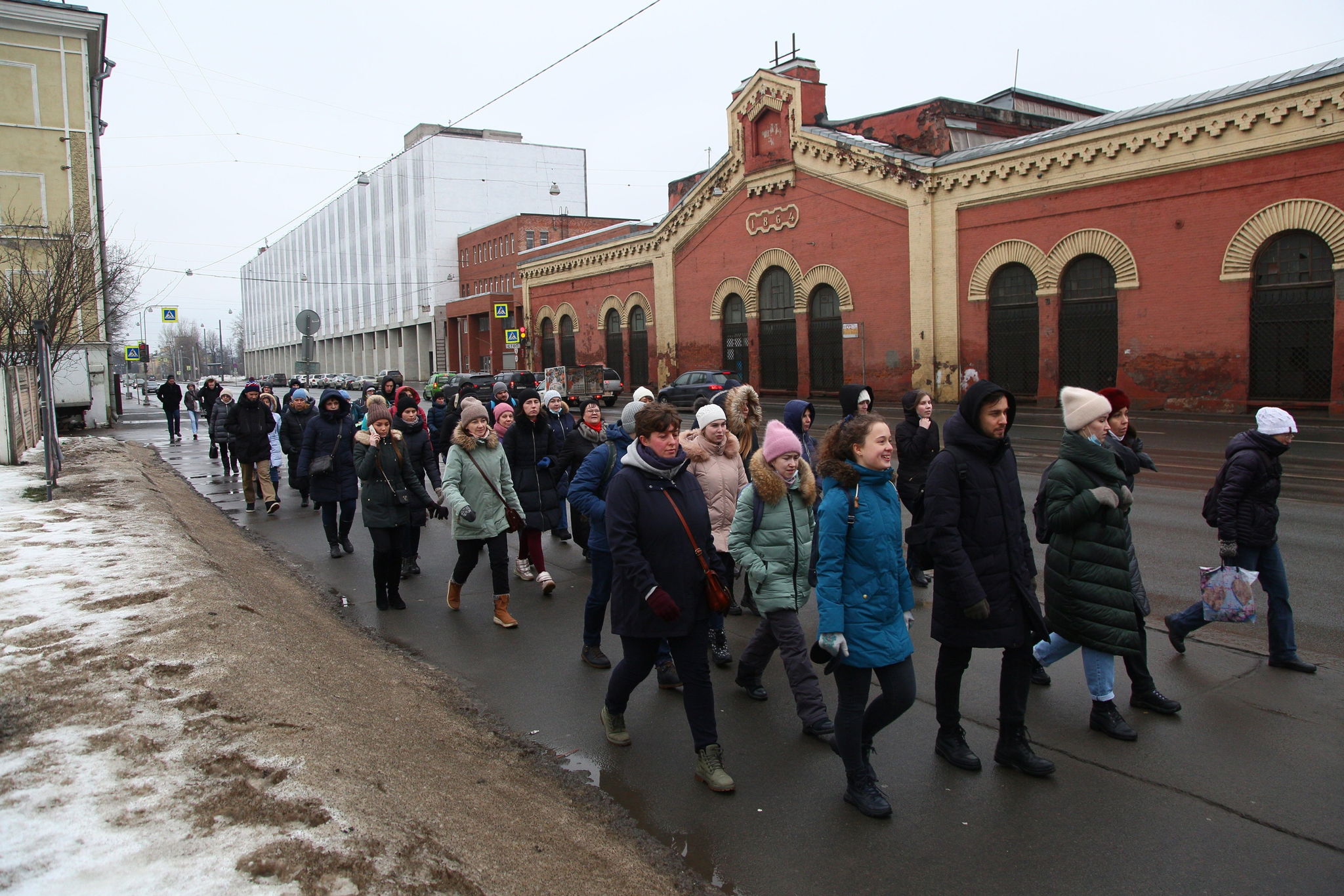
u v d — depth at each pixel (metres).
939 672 4.45
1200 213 21.80
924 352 28.84
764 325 36.03
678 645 4.40
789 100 33.22
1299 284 20.33
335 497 9.70
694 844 3.81
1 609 5.54
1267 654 5.82
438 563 9.61
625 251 43.50
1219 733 4.70
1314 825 3.78
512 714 5.33
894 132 31.91
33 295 18.17
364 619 7.39
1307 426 18.55
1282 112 19.97
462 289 74.69
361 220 91.38
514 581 8.64
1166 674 5.57
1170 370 22.69
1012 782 4.29
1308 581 7.44
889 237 29.86
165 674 4.48
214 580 6.45
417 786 3.75
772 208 34.66
